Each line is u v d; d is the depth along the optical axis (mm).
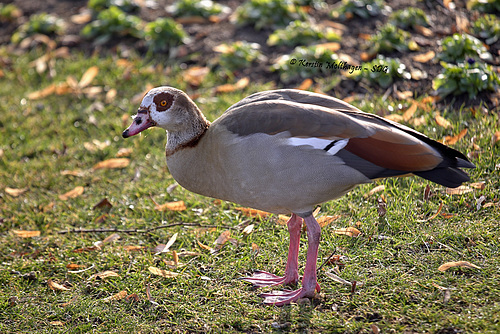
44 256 6797
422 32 10047
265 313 5434
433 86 8664
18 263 6656
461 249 5918
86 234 7172
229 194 5578
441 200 6715
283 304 5535
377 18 10641
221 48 10266
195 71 10188
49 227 7410
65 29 12297
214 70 10375
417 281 5535
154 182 8031
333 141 5129
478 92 8469
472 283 5402
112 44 11609
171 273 6133
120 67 10820
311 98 5777
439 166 5129
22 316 5773
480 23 9719
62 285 6285
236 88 9664
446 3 10594
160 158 8500
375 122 5402
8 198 8070
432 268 5703
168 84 10062
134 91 10203
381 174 5137
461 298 5238
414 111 7973
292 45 10445
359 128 5172
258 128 5230
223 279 6047
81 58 11273
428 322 5008
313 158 5117
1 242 7148
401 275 5652
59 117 9859
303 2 11398
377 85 9133
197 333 5320
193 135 5766
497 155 7148
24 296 6121
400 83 9031
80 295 6074
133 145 8914
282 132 5160
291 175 5145
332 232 6488
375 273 5770
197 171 5727
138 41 11531
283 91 5949
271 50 10516
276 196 5301
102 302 5875
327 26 10727
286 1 11133
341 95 9039
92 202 7770
